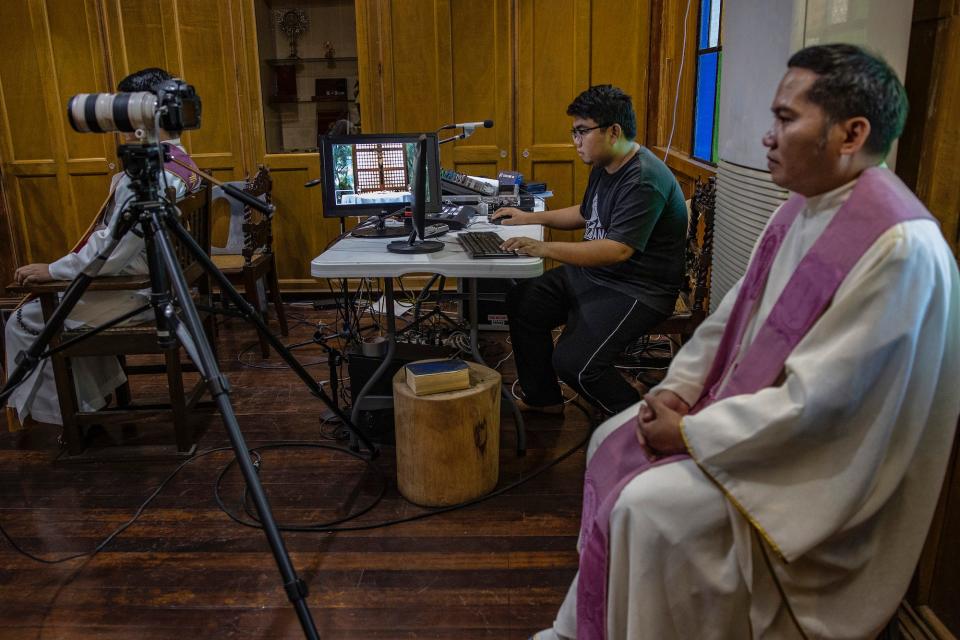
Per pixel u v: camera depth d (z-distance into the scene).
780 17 1.68
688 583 1.25
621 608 1.30
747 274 1.42
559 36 4.18
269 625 1.81
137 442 2.81
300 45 4.39
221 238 3.94
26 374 1.97
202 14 4.21
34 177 4.42
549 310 2.72
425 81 4.28
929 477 1.19
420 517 2.26
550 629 1.59
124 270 2.59
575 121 2.44
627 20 4.16
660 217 2.46
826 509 1.14
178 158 2.68
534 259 2.34
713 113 3.35
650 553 1.25
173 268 1.73
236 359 3.68
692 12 3.66
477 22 4.19
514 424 2.89
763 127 1.80
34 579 2.00
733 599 1.24
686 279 2.99
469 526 2.21
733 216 2.06
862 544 1.21
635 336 2.51
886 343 1.07
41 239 4.51
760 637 1.24
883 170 1.18
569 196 4.41
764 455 1.17
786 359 1.20
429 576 1.98
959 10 1.35
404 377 2.40
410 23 4.21
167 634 1.78
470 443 2.29
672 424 1.31
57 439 2.85
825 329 1.12
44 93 4.30
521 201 3.38
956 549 1.51
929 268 1.07
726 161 2.14
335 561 2.05
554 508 2.30
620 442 1.48
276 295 3.94
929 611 1.60
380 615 1.83
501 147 4.36
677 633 1.28
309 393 3.23
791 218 1.33
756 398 1.17
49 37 4.22
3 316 3.31
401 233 2.80
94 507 2.36
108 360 2.86
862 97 1.12
